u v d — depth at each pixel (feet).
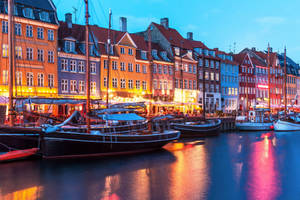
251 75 290.56
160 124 131.85
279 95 325.42
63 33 156.25
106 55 166.81
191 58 227.20
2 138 85.25
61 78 147.02
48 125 85.46
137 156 97.45
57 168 79.61
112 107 113.60
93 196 61.77
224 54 263.08
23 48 133.28
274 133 177.68
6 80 128.26
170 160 93.20
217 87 249.96
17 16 130.62
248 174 79.71
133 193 63.72
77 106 149.69
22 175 73.67
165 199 60.80
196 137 150.92
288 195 64.08
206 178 75.31
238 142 136.26
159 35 219.61
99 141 90.12
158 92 199.93
